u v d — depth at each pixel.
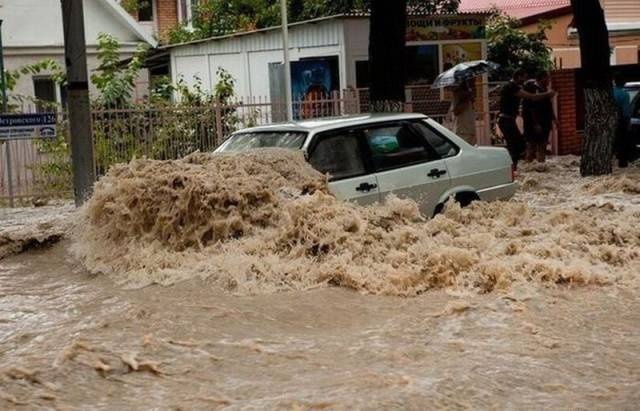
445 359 7.05
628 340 7.57
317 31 23.62
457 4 27.14
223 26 32.53
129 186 10.42
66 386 6.59
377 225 10.27
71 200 18.84
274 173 10.67
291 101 20.92
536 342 7.47
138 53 26.95
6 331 8.04
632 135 20.39
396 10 18.16
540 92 21.58
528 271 9.16
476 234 10.12
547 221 11.09
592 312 8.30
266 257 9.62
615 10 35.31
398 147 11.63
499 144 23.48
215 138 20.17
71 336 7.69
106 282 9.73
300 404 6.07
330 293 8.98
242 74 26.59
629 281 9.23
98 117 19.27
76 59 14.47
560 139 23.61
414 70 23.34
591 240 10.28
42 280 10.11
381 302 8.72
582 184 17.89
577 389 6.46
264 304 8.62
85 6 29.59
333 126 11.38
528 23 32.56
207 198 10.10
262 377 6.77
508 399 6.23
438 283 9.14
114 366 6.93
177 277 9.49
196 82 27.25
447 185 11.84
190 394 6.44
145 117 19.67
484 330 7.79
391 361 7.02
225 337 7.67
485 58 23.91
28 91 28.36
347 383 6.51
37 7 28.64
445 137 12.05
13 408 6.20
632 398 6.29
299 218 9.91
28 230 12.23
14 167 18.78
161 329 7.82
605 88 18.95
